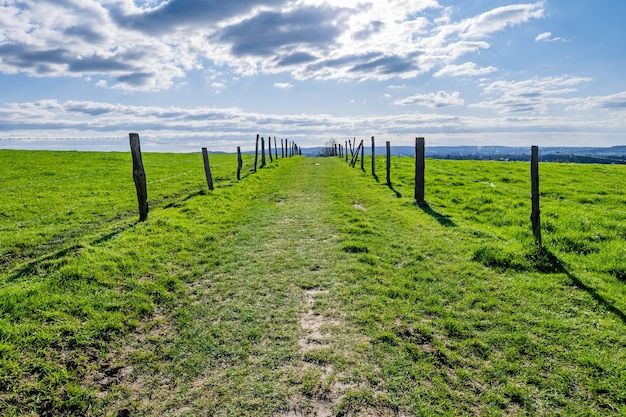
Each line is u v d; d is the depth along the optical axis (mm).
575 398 4469
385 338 5703
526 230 10977
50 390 4492
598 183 22641
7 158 34281
